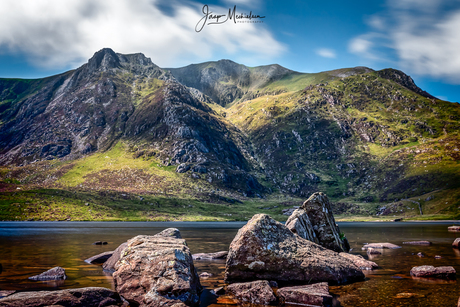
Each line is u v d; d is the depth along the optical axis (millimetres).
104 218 185000
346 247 35625
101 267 26469
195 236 69938
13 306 13148
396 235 71250
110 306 15148
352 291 18000
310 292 16062
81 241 53750
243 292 17312
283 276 20484
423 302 15406
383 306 14844
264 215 23578
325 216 30938
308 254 21531
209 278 22922
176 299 15109
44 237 63406
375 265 25906
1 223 140875
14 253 35938
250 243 21484
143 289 15961
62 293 14656
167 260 16859
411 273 23438
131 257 17562
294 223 27484
